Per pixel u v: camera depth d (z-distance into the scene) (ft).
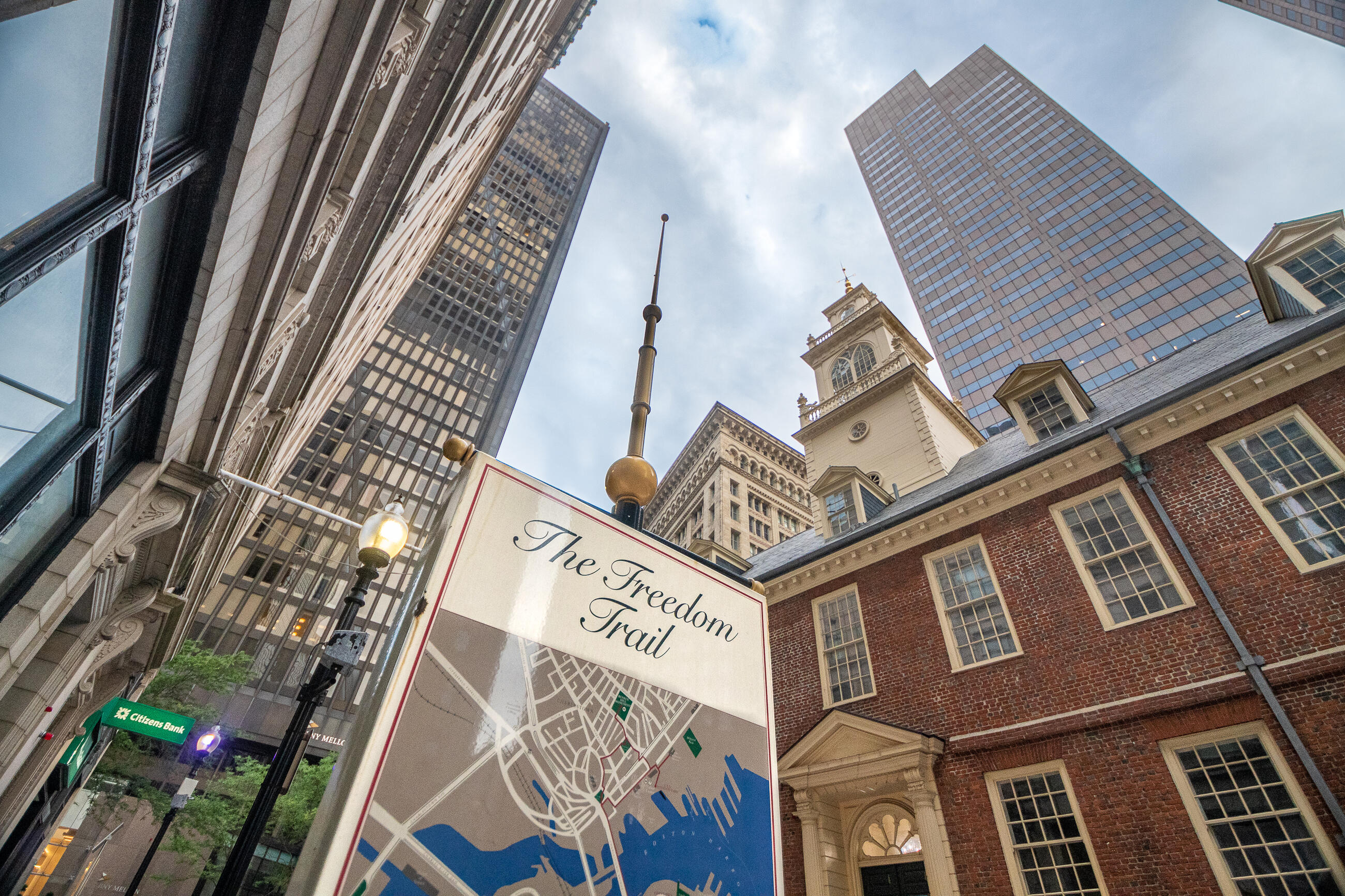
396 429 194.59
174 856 102.78
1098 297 219.00
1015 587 36.35
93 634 23.67
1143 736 28.50
